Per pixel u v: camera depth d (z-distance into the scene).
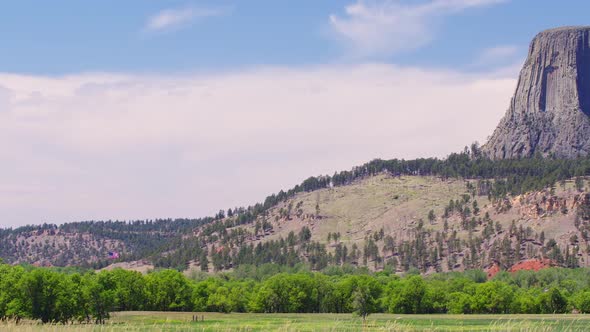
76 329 76.94
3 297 156.00
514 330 65.06
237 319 193.62
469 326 134.38
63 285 160.75
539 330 65.19
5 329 71.94
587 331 85.31
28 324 77.44
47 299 157.62
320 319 188.00
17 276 165.12
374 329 71.19
